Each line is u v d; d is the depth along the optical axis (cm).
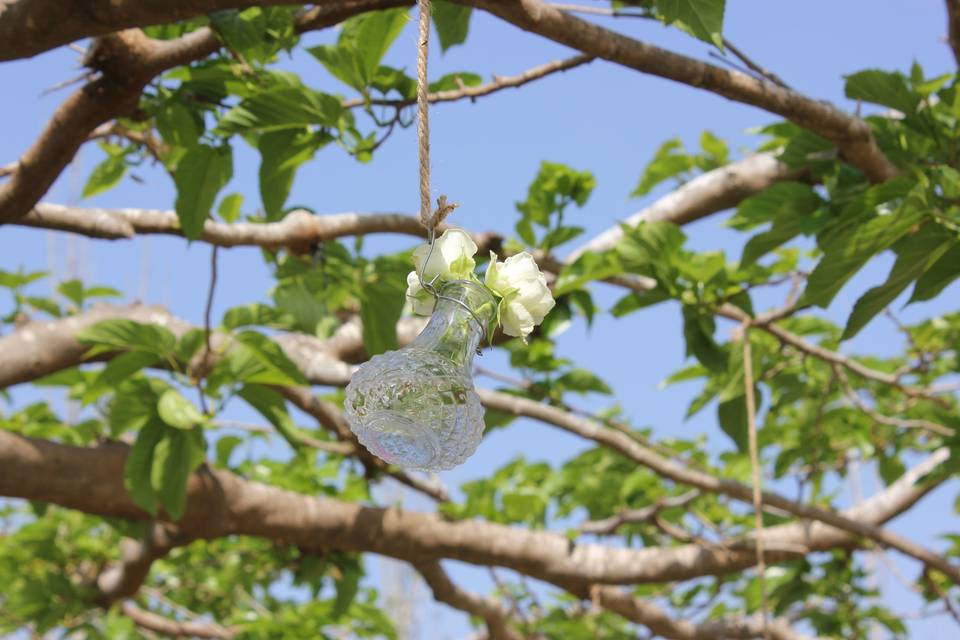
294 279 364
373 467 447
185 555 571
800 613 518
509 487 507
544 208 358
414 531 425
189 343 297
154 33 289
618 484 508
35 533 511
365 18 271
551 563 441
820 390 473
